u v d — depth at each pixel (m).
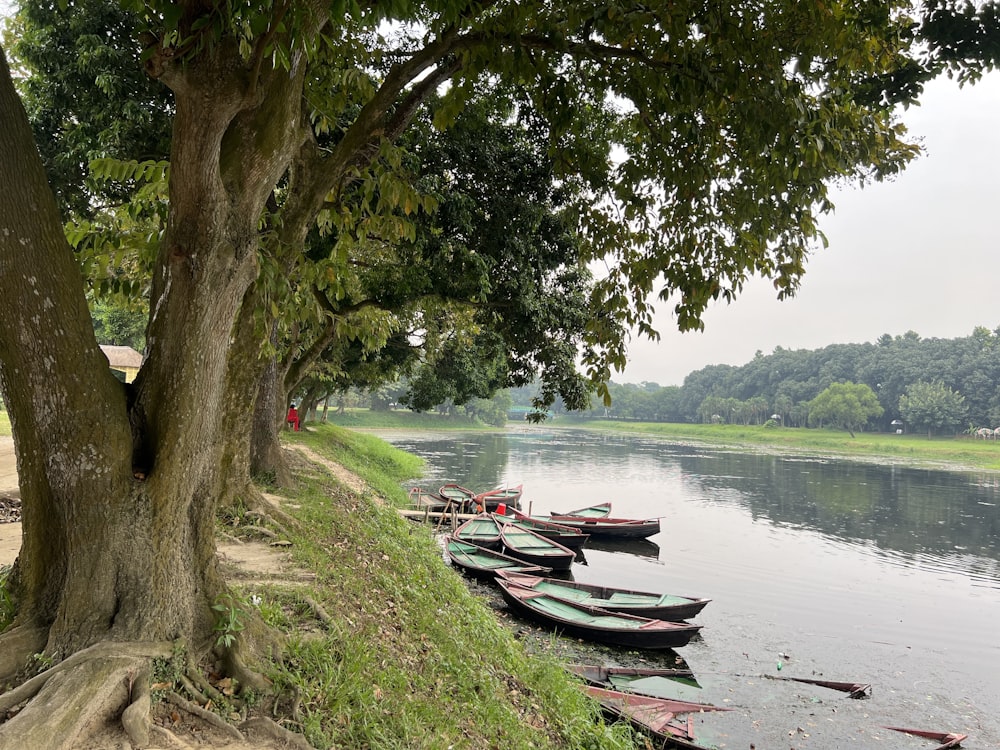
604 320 6.31
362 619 6.58
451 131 11.41
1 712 3.21
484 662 7.47
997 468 56.09
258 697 4.15
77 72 9.77
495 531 19.47
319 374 25.41
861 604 15.70
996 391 82.31
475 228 12.18
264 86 3.66
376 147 6.09
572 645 11.44
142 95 9.91
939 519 27.91
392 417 87.81
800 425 107.50
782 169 5.00
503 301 13.00
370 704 4.78
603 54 5.64
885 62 5.29
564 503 30.83
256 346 9.41
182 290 3.81
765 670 11.34
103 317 33.06
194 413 3.98
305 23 3.57
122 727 3.33
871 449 76.94
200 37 3.19
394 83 5.71
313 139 6.69
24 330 3.40
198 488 4.39
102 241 5.00
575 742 6.76
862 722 9.42
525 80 5.82
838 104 5.05
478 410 104.56
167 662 3.77
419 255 12.62
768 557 20.42
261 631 4.77
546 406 13.14
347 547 9.45
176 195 3.73
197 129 3.50
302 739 3.84
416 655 6.46
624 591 13.75
